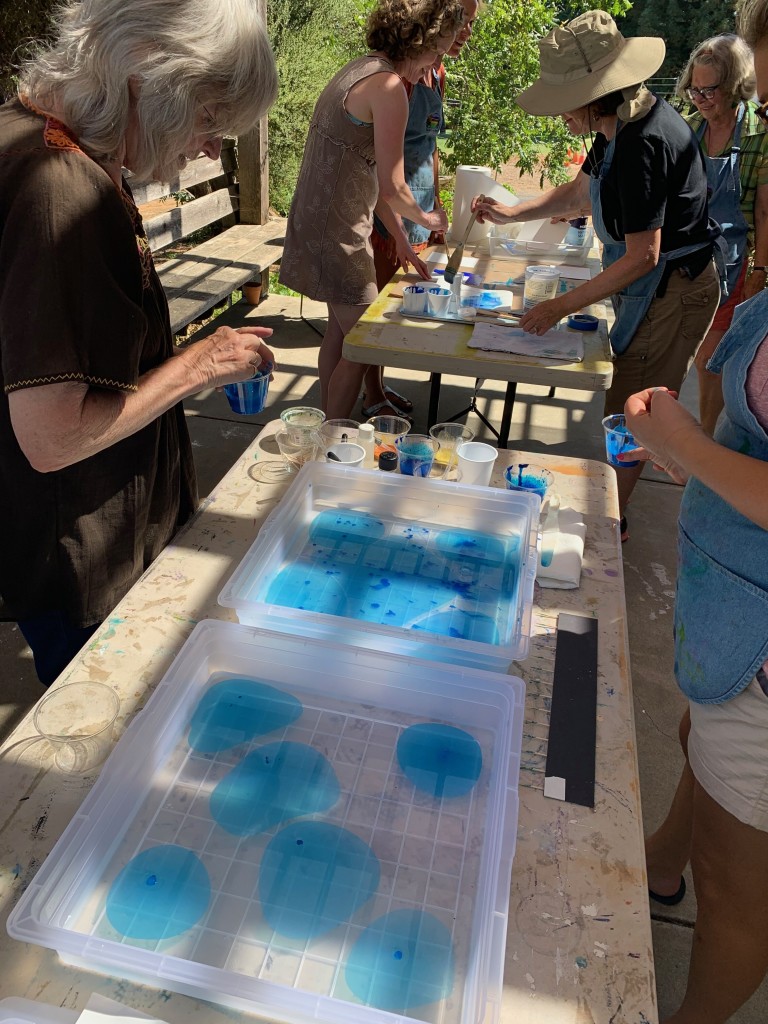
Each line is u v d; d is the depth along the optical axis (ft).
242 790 3.26
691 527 3.86
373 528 5.04
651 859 5.75
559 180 25.16
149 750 3.31
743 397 3.33
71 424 3.58
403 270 10.43
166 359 4.83
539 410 13.88
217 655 3.84
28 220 3.33
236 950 2.68
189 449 5.90
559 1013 2.58
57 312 3.38
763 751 3.57
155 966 2.46
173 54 3.35
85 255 3.43
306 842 3.06
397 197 8.96
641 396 4.08
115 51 3.32
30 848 3.05
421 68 9.20
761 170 10.59
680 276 8.41
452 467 5.81
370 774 3.37
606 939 2.81
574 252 11.00
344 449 5.66
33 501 4.55
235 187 18.70
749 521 3.47
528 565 4.45
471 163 23.47
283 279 10.19
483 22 21.22
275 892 2.87
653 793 7.04
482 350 7.91
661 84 35.17
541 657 4.12
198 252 16.71
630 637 8.93
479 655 3.87
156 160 3.76
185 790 3.26
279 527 4.69
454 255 10.00
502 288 9.80
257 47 3.59
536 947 2.77
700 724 3.91
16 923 2.56
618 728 3.73
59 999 2.56
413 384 14.61
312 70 25.31
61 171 3.36
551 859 3.09
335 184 9.17
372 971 2.63
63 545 4.69
